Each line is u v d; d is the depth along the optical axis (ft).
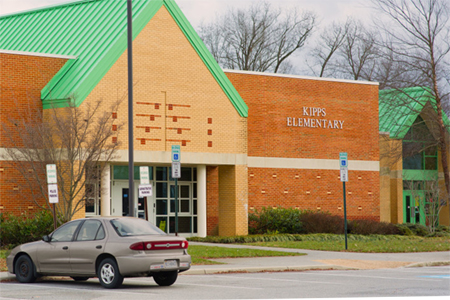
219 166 101.91
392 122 142.00
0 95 85.76
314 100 113.80
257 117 108.27
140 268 44.39
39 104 88.02
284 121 110.63
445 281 50.03
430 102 139.33
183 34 96.17
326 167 114.21
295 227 104.88
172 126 94.17
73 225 48.67
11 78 86.84
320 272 59.26
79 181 80.94
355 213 116.78
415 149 144.25
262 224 104.06
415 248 83.66
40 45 101.50
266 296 40.37
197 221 102.17
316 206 112.78
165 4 94.84
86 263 46.29
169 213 102.53
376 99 120.57
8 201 85.51
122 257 44.70
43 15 110.11
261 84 108.99
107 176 88.07
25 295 41.19
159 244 45.50
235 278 52.95
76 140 79.25
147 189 65.36
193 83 96.58
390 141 137.80
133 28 91.30
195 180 105.09
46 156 78.69
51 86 88.63
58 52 96.63
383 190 136.56
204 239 94.99
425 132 148.15
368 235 104.17
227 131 99.35
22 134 80.48
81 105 85.51
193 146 95.96
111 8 99.45
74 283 50.14
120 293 42.27
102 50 90.53
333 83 115.96
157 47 93.61
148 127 91.97
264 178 108.27
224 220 101.19
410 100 142.72
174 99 94.68
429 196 129.49
